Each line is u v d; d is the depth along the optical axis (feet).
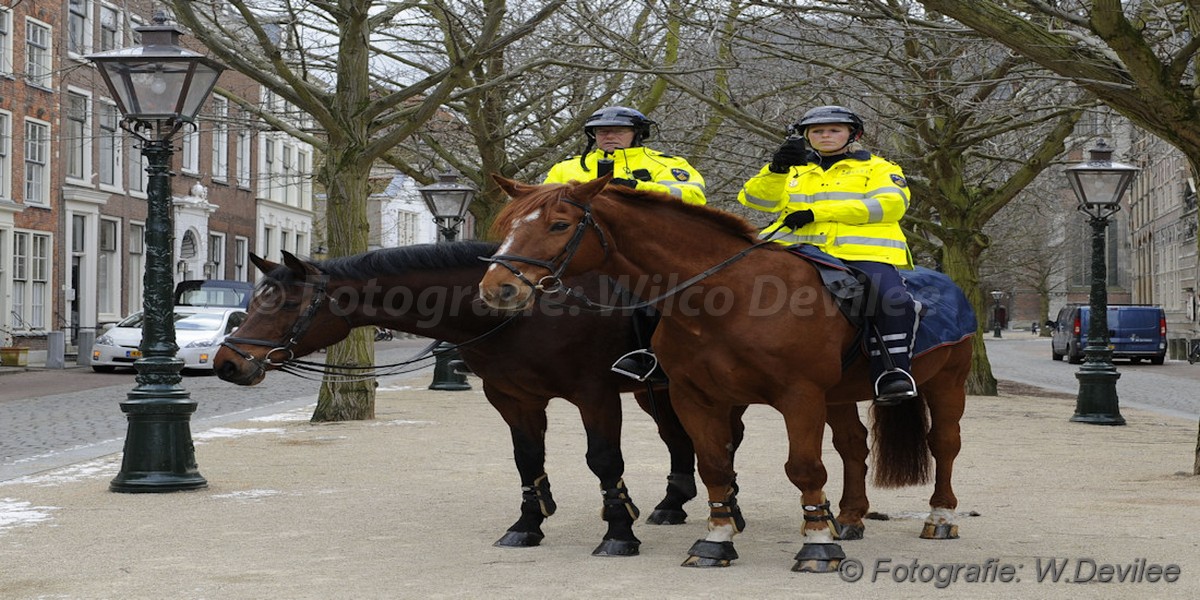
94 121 119.85
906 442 26.05
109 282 125.49
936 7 33.55
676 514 27.40
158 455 33.35
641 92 77.36
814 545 21.45
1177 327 162.91
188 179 139.95
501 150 77.77
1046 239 190.60
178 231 136.26
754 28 48.91
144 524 27.66
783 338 20.62
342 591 20.10
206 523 27.76
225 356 23.00
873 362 22.47
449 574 21.45
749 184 23.25
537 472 24.54
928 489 33.40
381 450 43.65
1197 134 33.35
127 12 73.46
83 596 20.02
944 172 70.90
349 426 53.36
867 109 65.00
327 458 41.19
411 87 52.95
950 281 26.13
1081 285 274.57
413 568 22.07
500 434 49.73
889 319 22.38
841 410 25.67
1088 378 55.52
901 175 23.71
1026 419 57.82
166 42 34.65
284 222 171.53
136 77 33.76
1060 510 29.14
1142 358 132.05
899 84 56.90
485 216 81.97
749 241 21.34
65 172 115.65
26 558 23.48
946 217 72.79
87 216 119.85
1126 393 81.15
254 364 22.98
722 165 81.92
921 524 27.32
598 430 22.98
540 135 88.48
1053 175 104.42
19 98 106.83
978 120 68.59
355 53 53.57
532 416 24.45
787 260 21.42
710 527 22.29
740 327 20.59
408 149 81.87
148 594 20.11
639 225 20.51
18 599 19.86
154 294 34.17
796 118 62.85
